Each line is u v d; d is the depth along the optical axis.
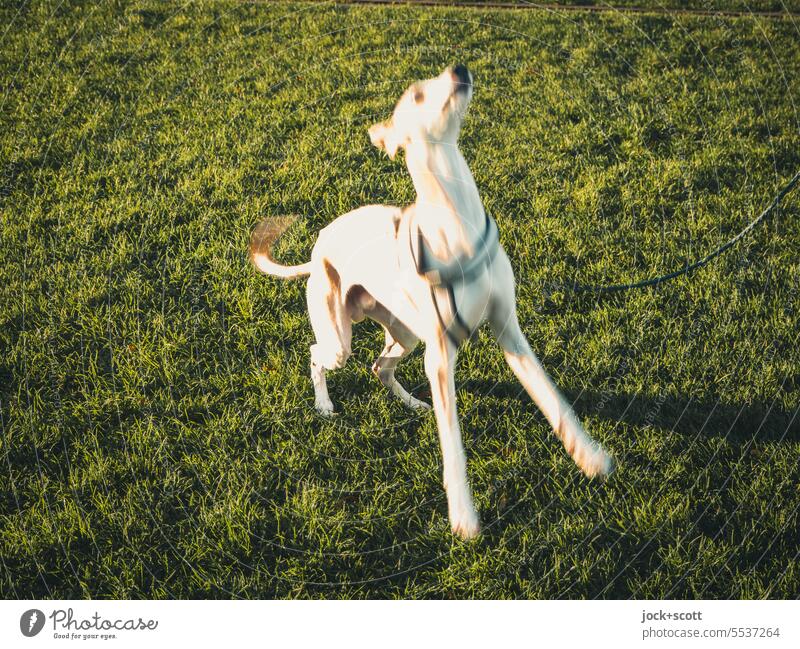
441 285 2.50
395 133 2.45
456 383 3.58
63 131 5.56
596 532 2.94
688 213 4.81
